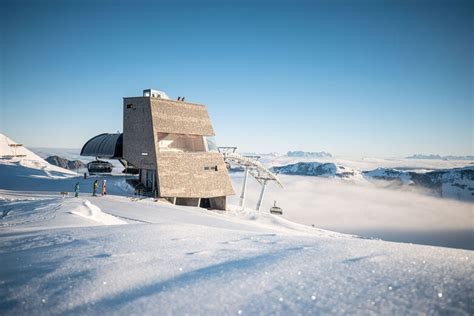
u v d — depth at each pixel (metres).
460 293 3.27
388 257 4.56
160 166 34.41
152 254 5.38
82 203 17.36
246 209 42.84
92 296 3.69
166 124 36.44
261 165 50.75
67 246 6.33
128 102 37.50
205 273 4.30
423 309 2.99
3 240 7.39
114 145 40.28
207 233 7.53
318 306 3.17
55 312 3.33
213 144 42.62
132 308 3.33
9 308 3.47
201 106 41.53
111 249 5.85
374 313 2.97
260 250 5.55
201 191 36.88
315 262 4.53
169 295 3.61
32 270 4.75
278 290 3.61
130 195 34.03
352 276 3.90
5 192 29.36
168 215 23.86
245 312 3.14
